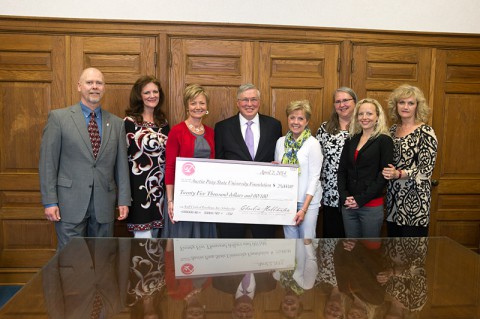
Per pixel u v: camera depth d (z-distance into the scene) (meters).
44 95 3.09
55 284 1.39
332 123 2.92
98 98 2.50
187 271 1.50
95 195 2.51
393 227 2.86
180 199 2.65
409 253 1.75
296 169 2.66
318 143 2.68
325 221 2.94
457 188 3.40
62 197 2.48
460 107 3.36
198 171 2.64
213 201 2.66
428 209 2.69
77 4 3.01
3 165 3.13
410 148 2.67
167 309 1.23
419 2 3.21
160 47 3.07
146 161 2.73
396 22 3.21
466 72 3.33
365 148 2.57
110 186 2.59
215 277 1.46
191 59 3.14
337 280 1.45
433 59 3.28
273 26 3.12
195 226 2.76
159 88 2.84
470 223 3.45
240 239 1.92
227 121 2.76
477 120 3.38
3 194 3.15
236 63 3.17
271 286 1.40
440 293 1.36
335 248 1.80
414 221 2.68
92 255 1.66
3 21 2.99
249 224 2.80
